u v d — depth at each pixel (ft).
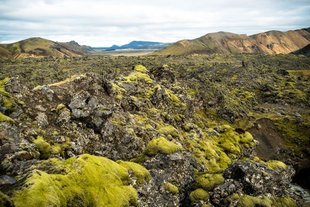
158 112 229.04
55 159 112.98
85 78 193.16
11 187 89.15
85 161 112.88
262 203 151.53
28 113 149.69
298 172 405.39
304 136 503.61
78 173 105.81
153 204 132.05
